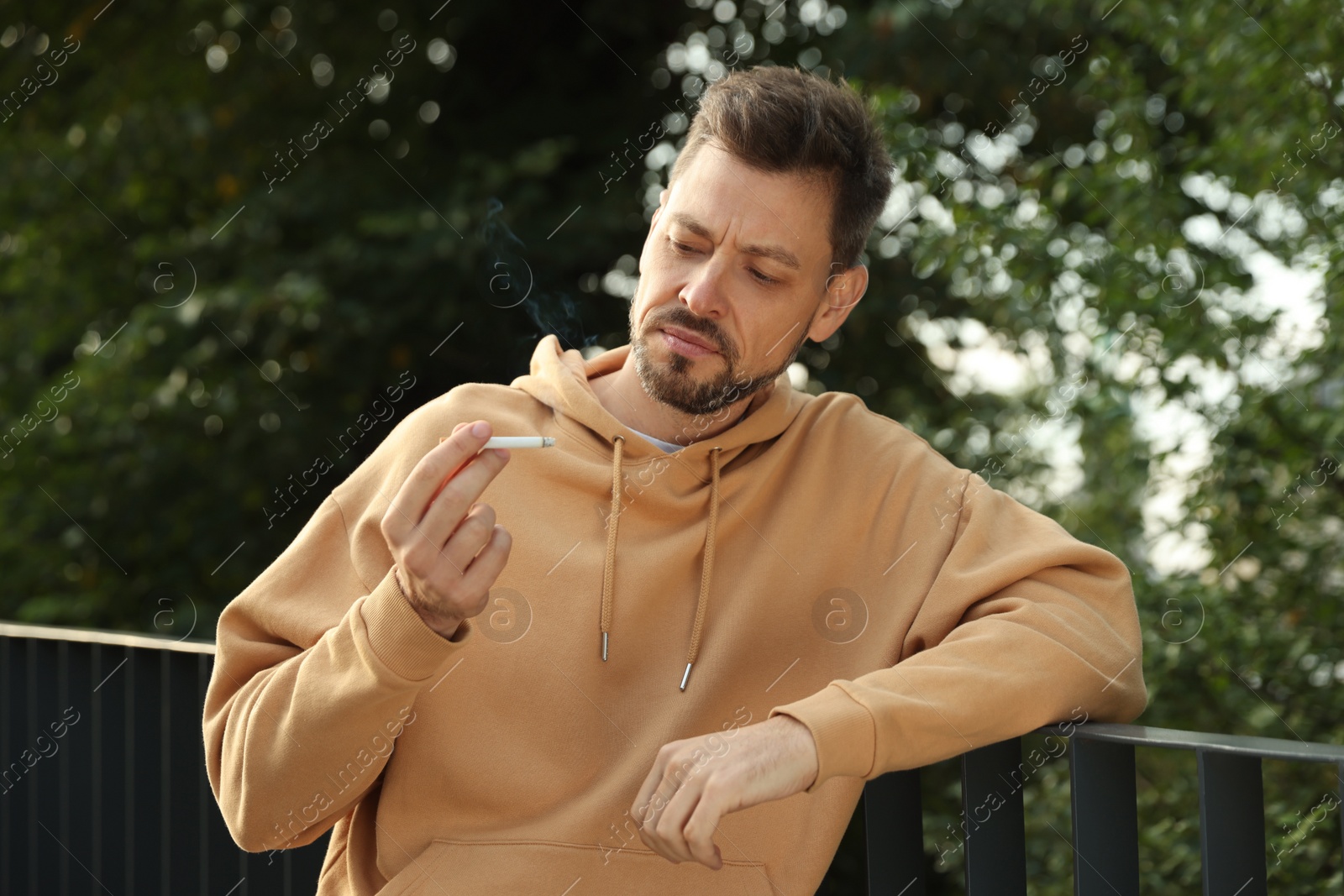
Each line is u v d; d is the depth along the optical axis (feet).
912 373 14.93
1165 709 8.91
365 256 15.01
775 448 4.63
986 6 13.93
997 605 4.11
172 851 6.14
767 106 4.17
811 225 4.25
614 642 4.26
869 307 14.75
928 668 3.73
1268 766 8.43
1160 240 9.17
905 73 14.38
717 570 4.48
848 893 12.41
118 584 16.26
